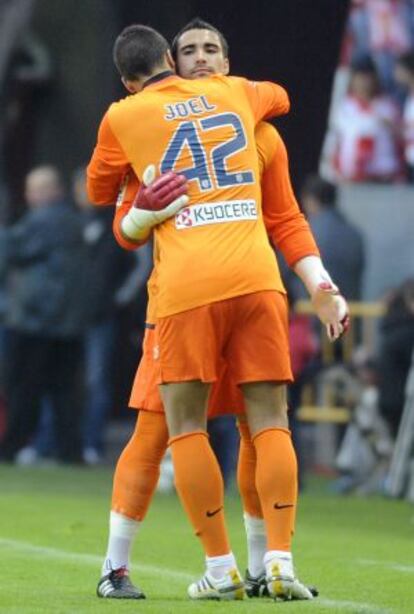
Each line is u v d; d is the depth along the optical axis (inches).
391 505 1619.1
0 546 1159.0
